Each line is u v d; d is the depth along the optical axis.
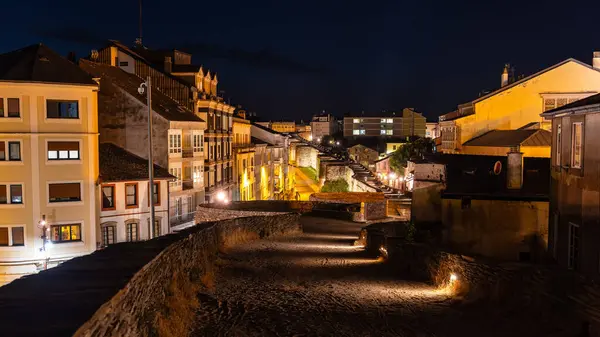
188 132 53.06
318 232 39.38
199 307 12.22
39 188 40.50
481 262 14.30
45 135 40.56
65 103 41.34
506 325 11.36
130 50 60.50
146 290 8.84
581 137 16.22
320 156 109.31
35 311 5.89
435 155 28.31
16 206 40.03
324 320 11.88
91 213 42.25
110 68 54.47
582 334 10.07
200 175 55.66
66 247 41.16
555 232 18.70
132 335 7.60
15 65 40.81
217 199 62.19
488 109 54.94
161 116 48.97
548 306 11.05
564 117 17.70
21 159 40.06
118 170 45.12
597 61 54.50
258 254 23.73
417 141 84.38
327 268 20.73
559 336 10.30
